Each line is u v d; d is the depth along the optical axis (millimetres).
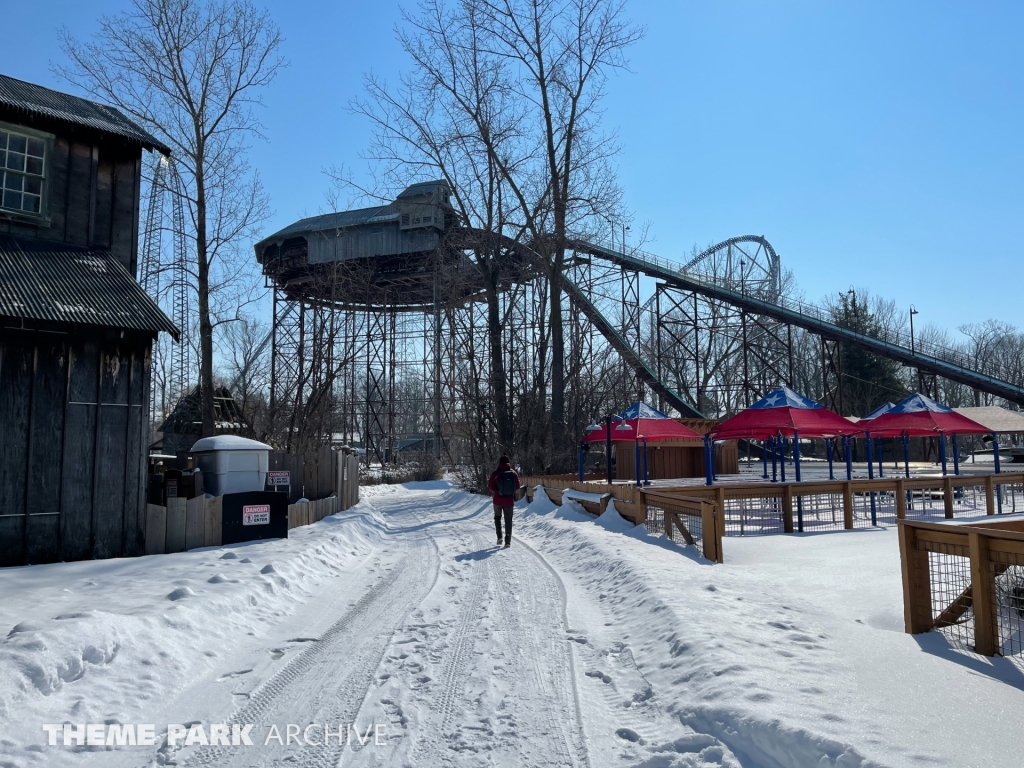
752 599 7633
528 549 13055
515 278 34812
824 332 41406
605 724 4719
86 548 11109
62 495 11000
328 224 44875
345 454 23484
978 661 5445
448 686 5492
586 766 4098
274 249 46094
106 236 13406
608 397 35938
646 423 21062
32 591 8289
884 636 6148
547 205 30469
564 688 5414
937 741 3705
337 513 19516
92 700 4953
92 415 11414
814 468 37812
